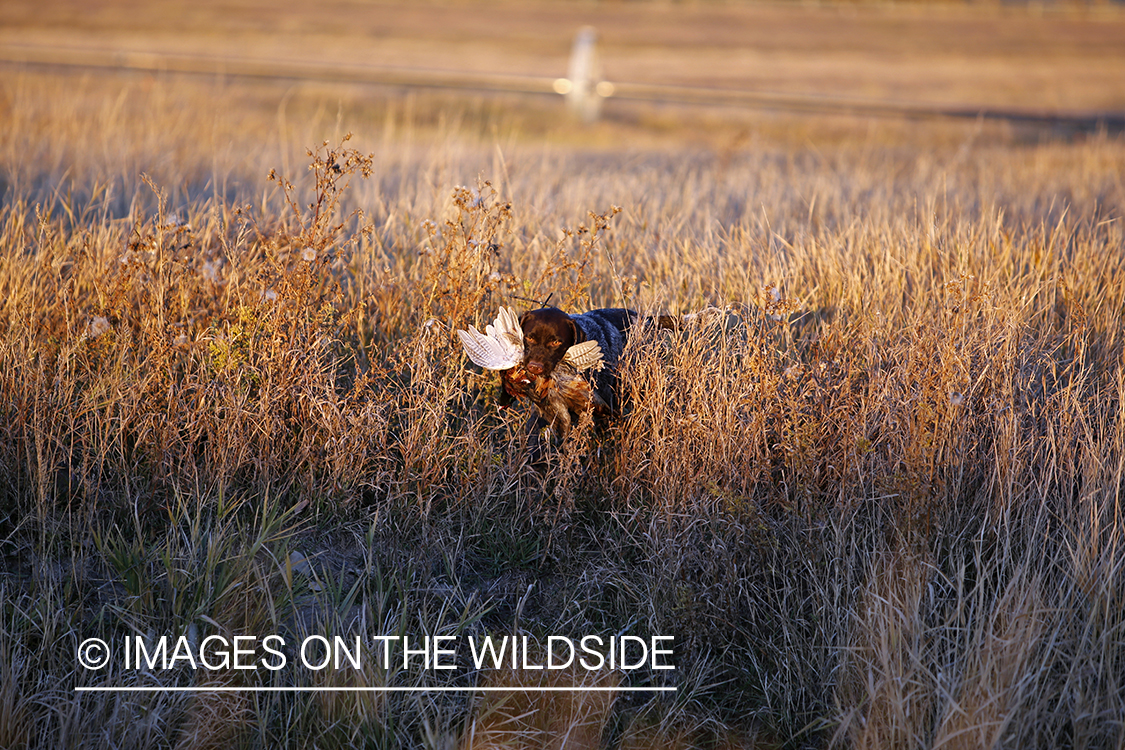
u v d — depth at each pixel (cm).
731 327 1391
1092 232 1994
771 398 1235
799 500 1185
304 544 1229
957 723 938
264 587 1069
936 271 1781
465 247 1466
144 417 1262
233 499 1229
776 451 1252
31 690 998
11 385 1247
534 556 1245
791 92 7156
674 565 1130
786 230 2161
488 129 4950
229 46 8631
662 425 1219
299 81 6178
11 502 1208
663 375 1255
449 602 1159
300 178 2502
